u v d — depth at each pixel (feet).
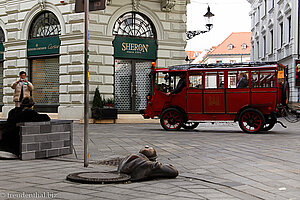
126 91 61.82
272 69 43.45
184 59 64.39
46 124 24.84
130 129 48.52
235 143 33.17
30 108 24.93
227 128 52.13
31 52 62.39
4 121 26.05
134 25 62.08
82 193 14.89
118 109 61.41
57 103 61.00
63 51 58.95
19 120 24.40
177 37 64.03
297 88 92.22
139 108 62.34
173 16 63.77
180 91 47.16
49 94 61.77
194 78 46.68
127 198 14.34
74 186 16.10
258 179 18.74
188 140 35.42
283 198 15.12
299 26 92.17
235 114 44.96
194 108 46.60
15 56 63.57
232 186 17.08
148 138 37.09
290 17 99.50
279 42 108.58
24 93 45.16
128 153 27.22
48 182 16.78
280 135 41.37
